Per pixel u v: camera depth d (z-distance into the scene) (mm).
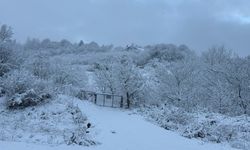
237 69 28844
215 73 30406
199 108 24109
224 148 13961
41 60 28156
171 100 28453
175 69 29328
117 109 24438
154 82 29672
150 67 33344
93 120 18297
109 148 12320
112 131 15562
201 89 29453
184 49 70250
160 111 21594
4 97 21000
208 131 16797
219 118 19797
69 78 30219
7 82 21016
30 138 13664
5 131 14883
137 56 62562
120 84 26000
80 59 62469
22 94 19891
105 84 27141
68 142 12711
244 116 21453
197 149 13305
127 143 13406
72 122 17391
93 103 25609
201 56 42938
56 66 29891
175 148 13203
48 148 11711
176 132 17203
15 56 25828
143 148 12766
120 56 29531
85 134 13500
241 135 16953
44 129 15602
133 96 26062
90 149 11906
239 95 28047
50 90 21469
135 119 20109
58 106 19875
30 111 19062
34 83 21109
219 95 26562
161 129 17328
